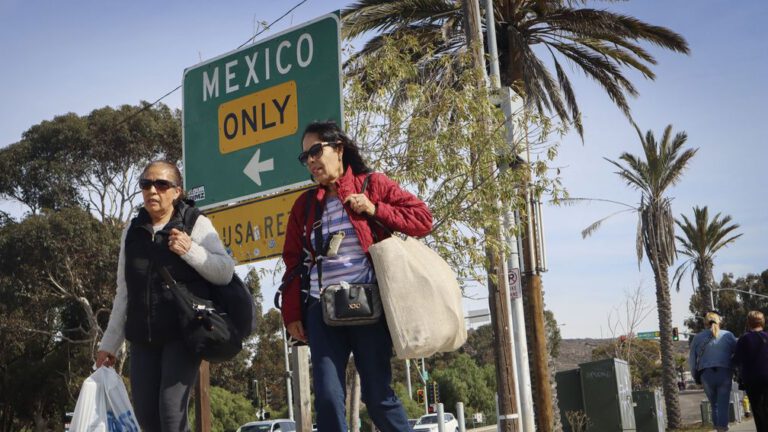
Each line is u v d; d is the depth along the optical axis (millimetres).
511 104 13508
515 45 18562
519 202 12758
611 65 19766
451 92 12945
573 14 18469
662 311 33750
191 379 3936
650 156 33219
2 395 42562
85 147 38469
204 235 4090
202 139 10086
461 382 67875
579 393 14391
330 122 3955
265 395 60750
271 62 9602
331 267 3783
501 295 12641
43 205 38469
